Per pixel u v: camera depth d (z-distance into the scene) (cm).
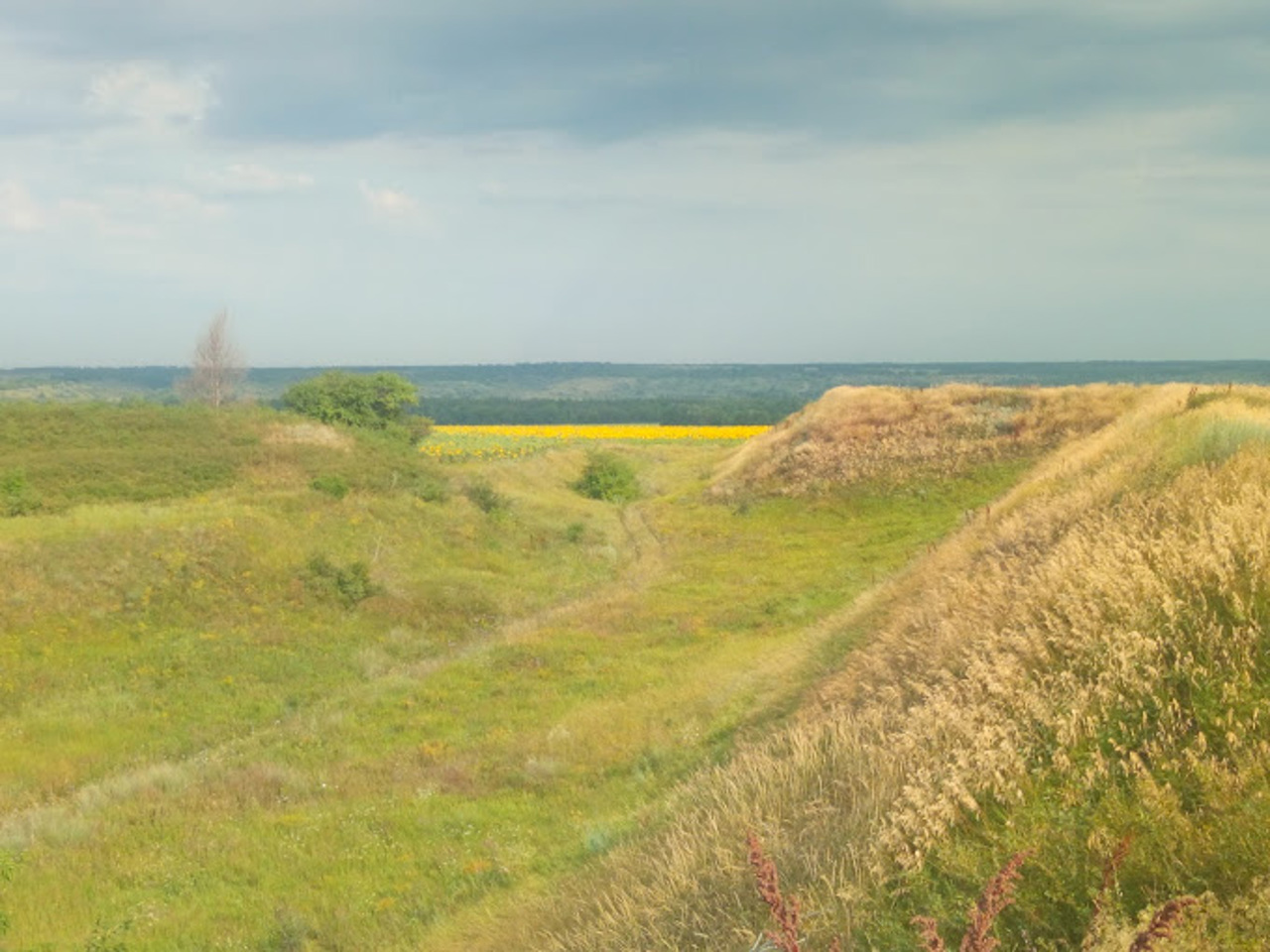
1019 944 368
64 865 1006
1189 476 927
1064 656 596
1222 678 475
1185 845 365
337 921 842
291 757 1397
